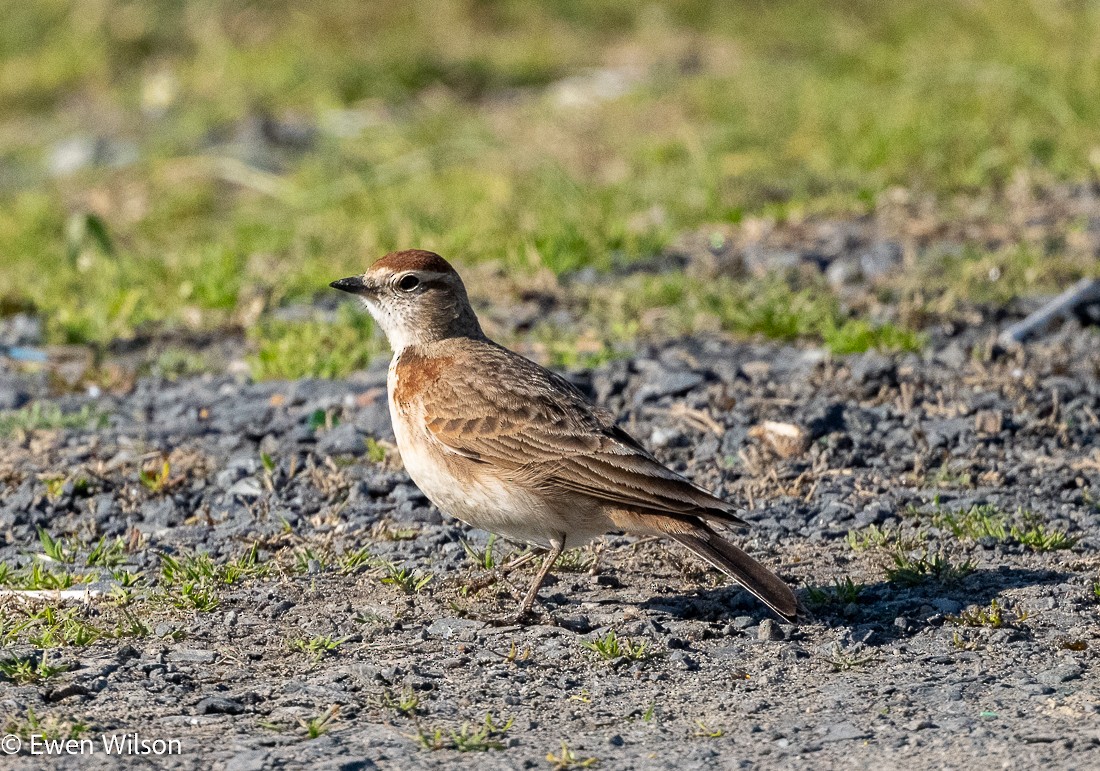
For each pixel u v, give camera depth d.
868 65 25.91
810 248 17.31
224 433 12.83
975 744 7.40
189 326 16.25
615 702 8.05
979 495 11.14
